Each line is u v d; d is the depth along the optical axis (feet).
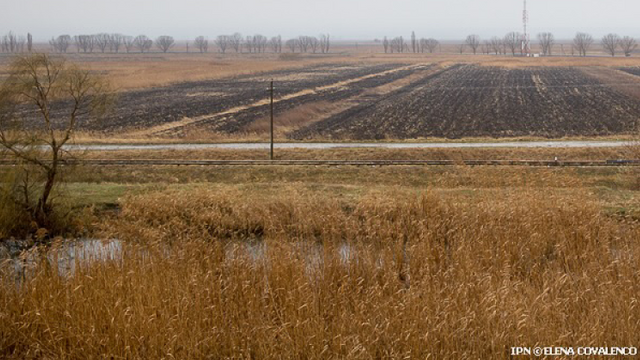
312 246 69.67
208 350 47.01
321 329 46.52
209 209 88.33
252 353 47.29
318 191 101.35
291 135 192.03
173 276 55.31
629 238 69.05
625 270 56.59
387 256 62.44
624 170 121.60
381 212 81.82
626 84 331.57
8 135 82.33
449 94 301.84
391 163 132.77
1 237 78.74
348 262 61.36
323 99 285.84
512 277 60.13
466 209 79.10
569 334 45.34
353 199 93.56
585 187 103.81
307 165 133.49
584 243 66.49
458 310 49.26
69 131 86.48
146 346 46.44
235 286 53.26
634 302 49.32
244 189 103.71
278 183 111.55
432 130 200.44
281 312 50.57
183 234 78.48
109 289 52.37
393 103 271.69
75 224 84.23
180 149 155.33
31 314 49.32
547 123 211.41
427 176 124.16
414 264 61.82
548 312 48.11
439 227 75.87
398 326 47.16
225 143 169.07
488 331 45.83
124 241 66.44
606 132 190.29
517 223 71.82
